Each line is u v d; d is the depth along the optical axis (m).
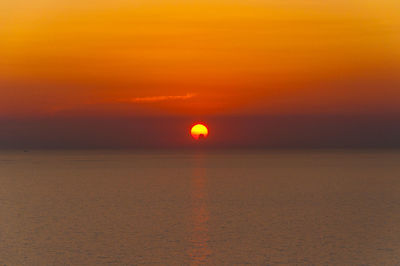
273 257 38.16
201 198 76.88
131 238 45.09
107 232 47.97
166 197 78.50
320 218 56.19
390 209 63.56
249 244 42.56
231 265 36.00
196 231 48.44
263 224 52.28
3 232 48.06
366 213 60.09
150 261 37.09
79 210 63.09
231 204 69.12
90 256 38.56
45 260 37.47
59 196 80.31
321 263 36.50
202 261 37.09
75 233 47.50
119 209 63.91
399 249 40.62
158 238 45.06
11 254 39.22
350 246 41.72
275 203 70.25
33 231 48.59
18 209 64.19
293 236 45.91
